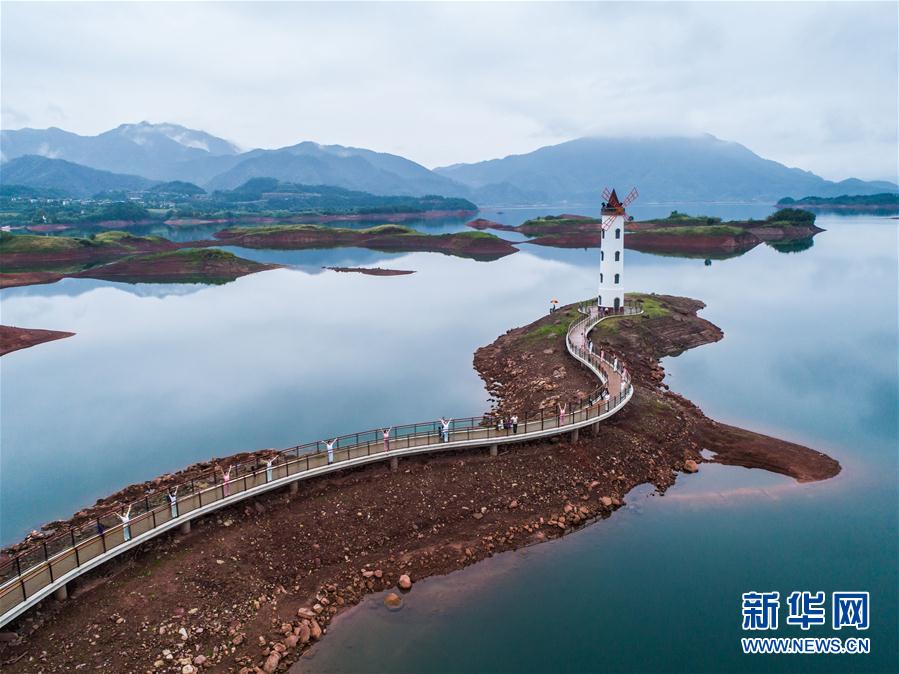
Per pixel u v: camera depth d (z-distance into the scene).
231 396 69.94
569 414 49.47
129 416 64.38
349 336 97.50
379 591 33.88
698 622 31.27
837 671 28.00
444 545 37.28
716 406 62.62
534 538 38.56
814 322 99.62
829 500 43.44
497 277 160.50
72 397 70.94
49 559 30.67
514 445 46.59
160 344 95.06
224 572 32.88
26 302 134.50
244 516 37.09
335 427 59.69
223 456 53.62
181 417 63.72
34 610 29.16
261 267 181.00
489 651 29.39
